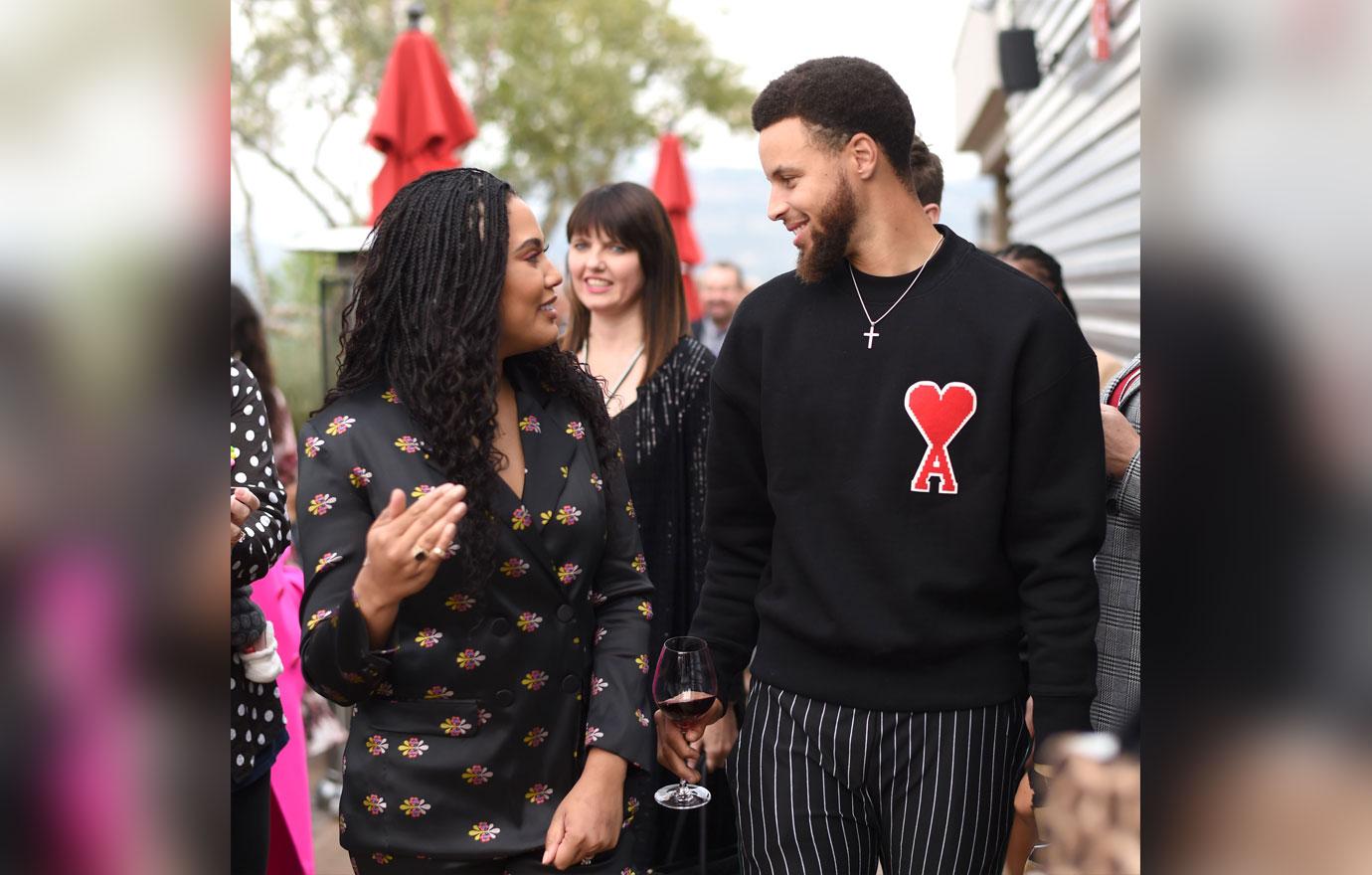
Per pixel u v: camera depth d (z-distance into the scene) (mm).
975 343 1800
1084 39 5719
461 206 1626
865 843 1970
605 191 2799
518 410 1720
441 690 1585
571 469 1709
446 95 5406
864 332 1853
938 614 1836
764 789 1952
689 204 8562
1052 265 3518
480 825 1593
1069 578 1812
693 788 2311
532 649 1620
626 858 1692
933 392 1807
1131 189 4621
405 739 1589
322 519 1601
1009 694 1884
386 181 5332
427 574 1463
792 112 1844
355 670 1501
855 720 1879
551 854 1571
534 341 1688
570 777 1672
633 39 24953
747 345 1975
